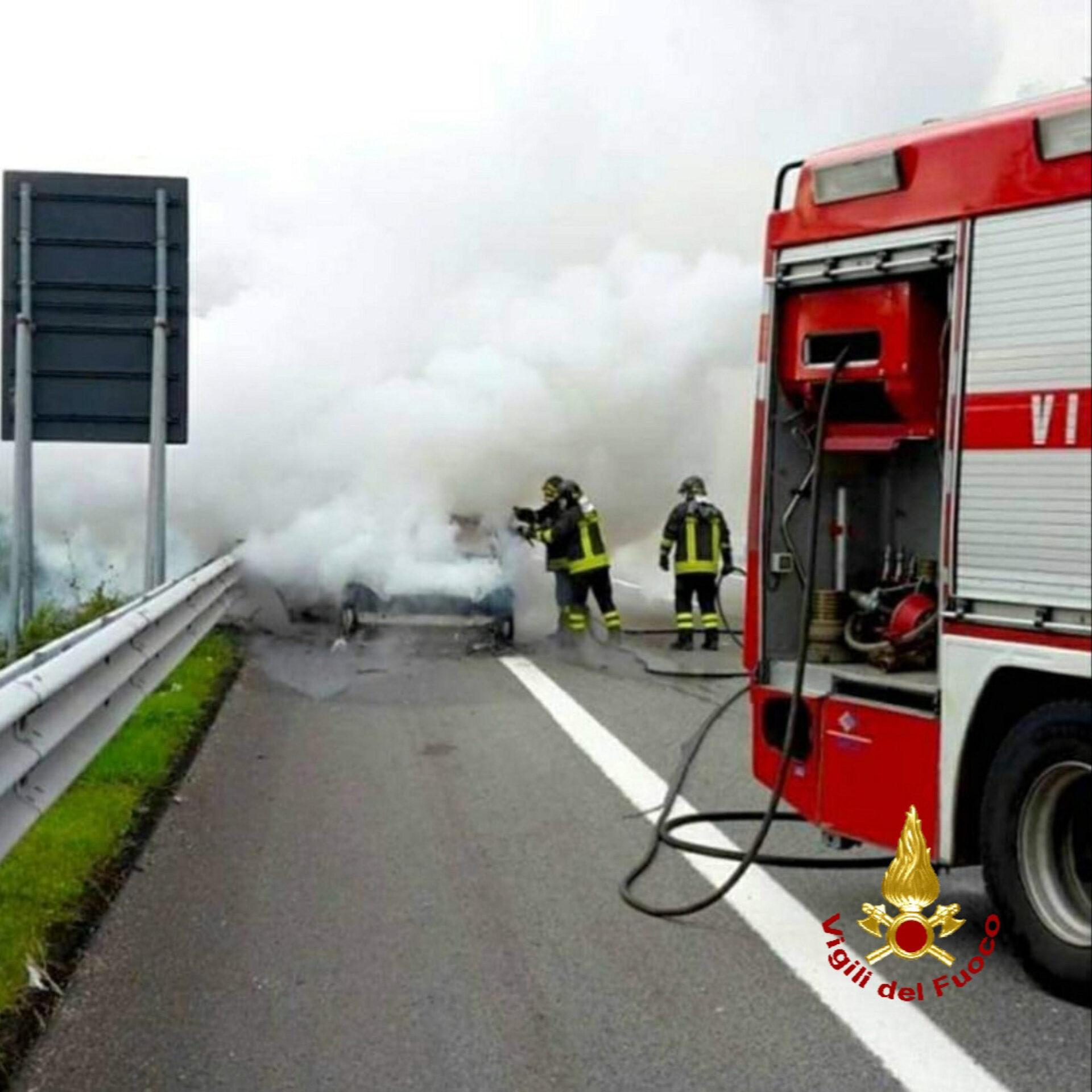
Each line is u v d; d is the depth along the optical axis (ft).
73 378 38.55
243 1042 16.08
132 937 19.51
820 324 20.39
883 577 21.44
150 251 38.55
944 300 19.30
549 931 19.79
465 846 24.07
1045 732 17.06
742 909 20.74
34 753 18.45
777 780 20.58
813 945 19.22
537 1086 14.96
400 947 19.15
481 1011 16.96
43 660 19.65
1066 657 16.58
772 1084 14.94
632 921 20.20
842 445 20.57
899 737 19.03
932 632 19.72
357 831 25.02
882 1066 15.34
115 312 38.58
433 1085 15.01
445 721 35.83
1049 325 16.87
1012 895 17.54
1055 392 16.76
